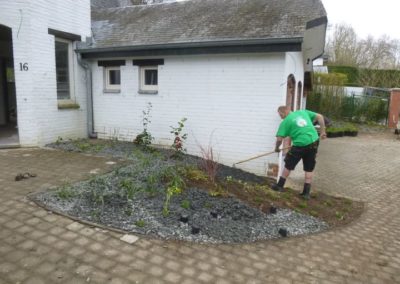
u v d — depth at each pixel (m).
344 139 15.16
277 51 6.78
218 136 7.75
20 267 3.09
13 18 7.45
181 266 3.32
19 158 6.73
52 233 3.69
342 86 20.42
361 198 6.61
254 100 7.27
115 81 9.17
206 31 8.03
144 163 6.33
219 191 5.17
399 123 18.33
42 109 8.02
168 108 8.29
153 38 8.39
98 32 9.68
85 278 3.01
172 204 4.59
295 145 5.85
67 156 7.09
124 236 3.75
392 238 4.50
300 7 8.38
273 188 6.14
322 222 4.84
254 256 3.64
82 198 4.58
